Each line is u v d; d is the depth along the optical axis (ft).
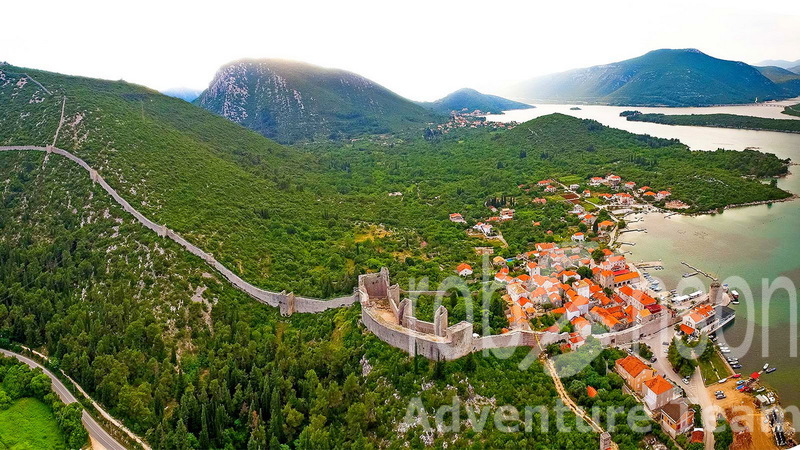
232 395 359.25
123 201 563.89
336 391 333.01
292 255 592.19
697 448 333.62
